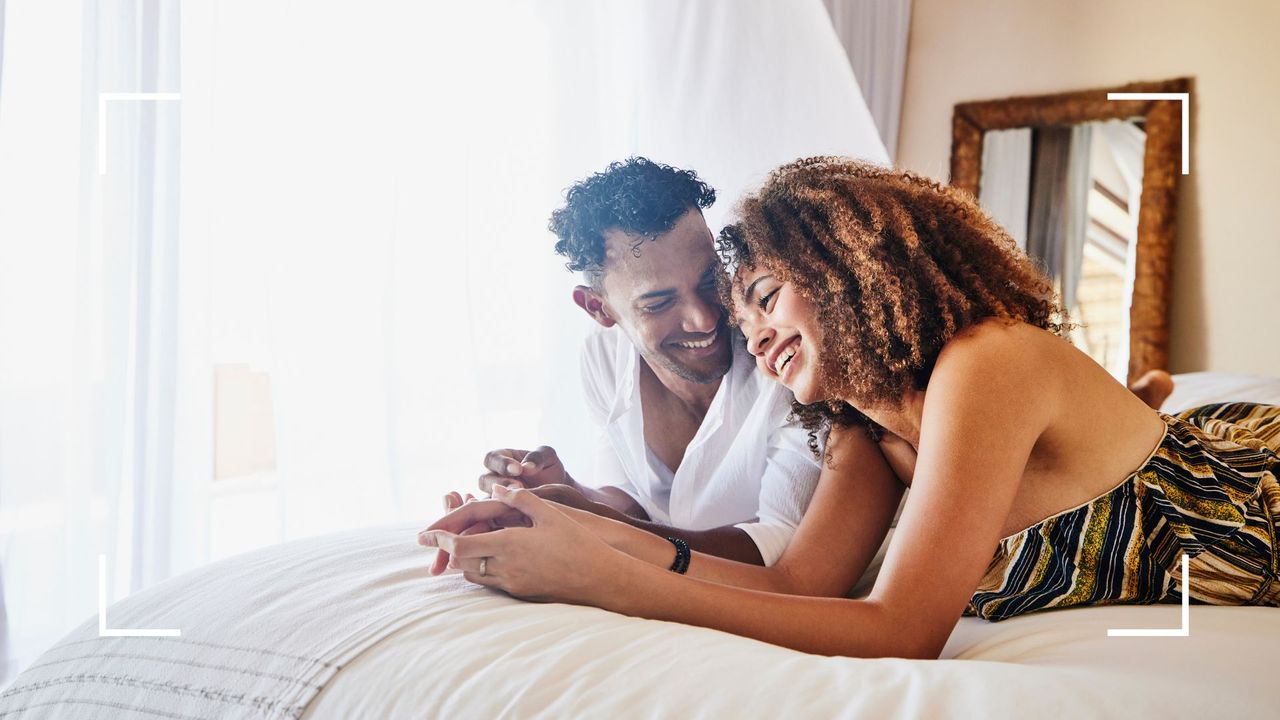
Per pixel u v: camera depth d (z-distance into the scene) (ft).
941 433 2.58
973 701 1.86
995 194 10.89
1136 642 2.32
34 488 4.92
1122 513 2.89
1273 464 3.20
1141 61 10.28
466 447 6.11
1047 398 2.68
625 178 3.64
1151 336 10.03
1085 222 10.41
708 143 5.49
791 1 5.35
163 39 5.11
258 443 7.06
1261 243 9.82
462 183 6.18
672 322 3.69
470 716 1.96
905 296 2.82
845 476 3.33
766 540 3.39
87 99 4.93
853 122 5.28
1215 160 9.96
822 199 2.96
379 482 5.82
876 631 2.44
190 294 5.26
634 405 3.97
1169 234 9.98
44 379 4.95
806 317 3.01
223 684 2.26
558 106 6.31
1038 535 2.91
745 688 1.94
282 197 5.58
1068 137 10.55
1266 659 2.16
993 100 10.95
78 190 4.89
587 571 2.48
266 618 2.42
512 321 6.42
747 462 3.65
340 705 2.10
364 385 5.80
